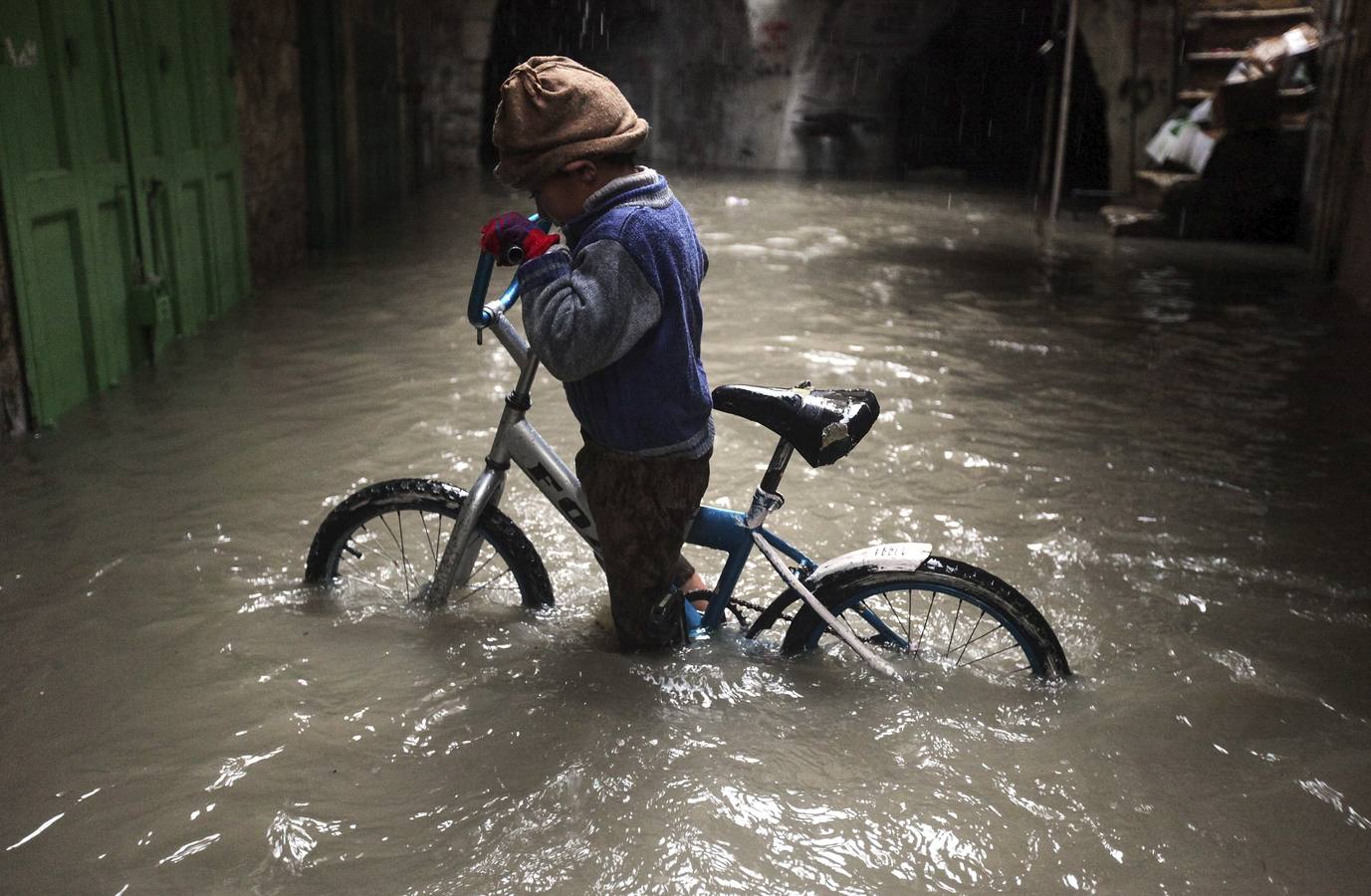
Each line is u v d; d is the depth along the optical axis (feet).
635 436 8.28
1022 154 63.41
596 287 7.53
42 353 15.21
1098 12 41.39
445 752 8.16
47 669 9.32
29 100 14.73
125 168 17.65
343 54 32.04
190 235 20.92
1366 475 14.90
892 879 6.93
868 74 59.93
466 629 9.97
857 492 14.07
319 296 25.07
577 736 8.34
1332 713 8.93
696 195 47.24
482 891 6.73
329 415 16.52
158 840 7.18
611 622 10.12
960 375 19.86
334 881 6.82
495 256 8.41
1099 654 9.85
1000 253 34.35
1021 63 62.39
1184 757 8.27
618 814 7.44
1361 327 24.29
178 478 13.84
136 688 9.03
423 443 15.40
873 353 21.31
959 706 8.82
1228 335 23.39
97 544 11.84
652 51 62.75
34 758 8.08
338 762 8.04
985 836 7.32
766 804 7.57
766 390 8.65
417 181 45.11
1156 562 11.96
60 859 7.00
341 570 11.46
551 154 7.61
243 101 24.36
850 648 9.44
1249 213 37.73
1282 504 13.82
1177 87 41.63
